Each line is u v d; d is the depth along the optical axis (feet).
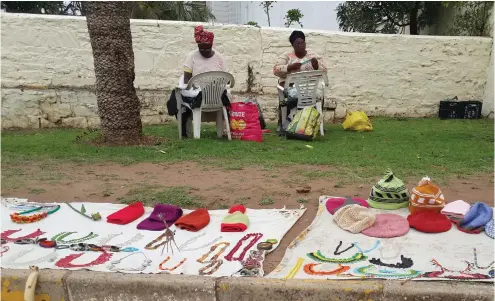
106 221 12.04
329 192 14.16
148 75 32.04
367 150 21.11
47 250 10.39
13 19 29.53
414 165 17.66
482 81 36.09
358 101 35.24
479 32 37.24
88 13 21.43
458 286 8.21
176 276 8.86
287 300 8.45
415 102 35.94
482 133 26.86
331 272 9.06
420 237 10.71
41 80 30.50
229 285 8.58
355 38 34.19
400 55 35.01
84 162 18.63
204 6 53.52
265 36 33.04
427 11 44.34
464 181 15.26
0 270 9.26
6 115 29.96
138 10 47.14
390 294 8.20
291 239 10.86
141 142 22.75
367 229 11.05
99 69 21.98
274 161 18.71
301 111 24.40
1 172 16.85
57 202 13.48
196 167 17.75
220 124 24.86
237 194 14.06
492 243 10.30
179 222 11.47
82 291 8.91
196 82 22.80
